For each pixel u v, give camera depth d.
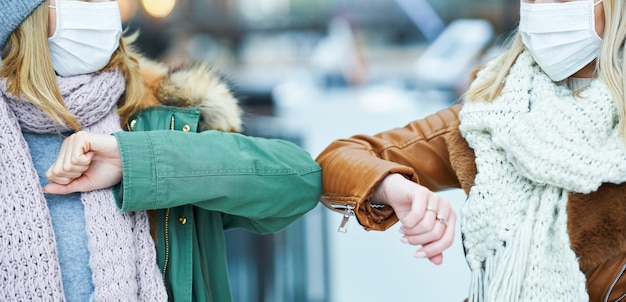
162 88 1.65
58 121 1.47
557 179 1.40
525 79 1.53
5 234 1.40
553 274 1.45
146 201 1.43
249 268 3.51
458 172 1.60
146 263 1.52
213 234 1.67
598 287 1.45
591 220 1.43
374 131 5.75
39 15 1.46
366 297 3.56
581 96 1.43
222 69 1.77
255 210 1.56
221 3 6.96
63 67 1.52
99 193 1.49
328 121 5.96
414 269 3.91
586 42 1.46
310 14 7.28
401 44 7.02
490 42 6.55
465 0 6.80
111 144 1.43
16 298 1.40
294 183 1.60
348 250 4.11
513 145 1.44
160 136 1.46
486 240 1.51
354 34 7.12
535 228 1.46
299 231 3.60
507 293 1.44
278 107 6.28
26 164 1.44
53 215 1.50
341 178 1.58
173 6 6.70
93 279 1.46
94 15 1.50
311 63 7.06
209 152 1.50
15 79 1.46
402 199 1.49
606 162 1.37
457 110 1.76
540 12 1.48
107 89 1.54
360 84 6.93
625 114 1.40
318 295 3.62
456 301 3.54
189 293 1.57
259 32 7.11
